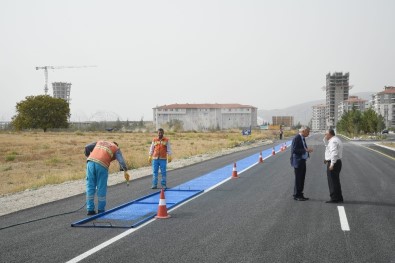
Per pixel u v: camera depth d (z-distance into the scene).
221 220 8.45
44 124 114.25
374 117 81.62
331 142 10.52
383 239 6.89
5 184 18.83
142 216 8.96
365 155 28.84
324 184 14.09
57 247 6.50
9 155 34.72
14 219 8.87
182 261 5.70
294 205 10.18
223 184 14.44
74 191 13.88
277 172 18.23
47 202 11.22
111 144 9.77
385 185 13.88
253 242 6.70
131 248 6.39
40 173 23.23
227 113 189.38
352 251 6.17
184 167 21.80
